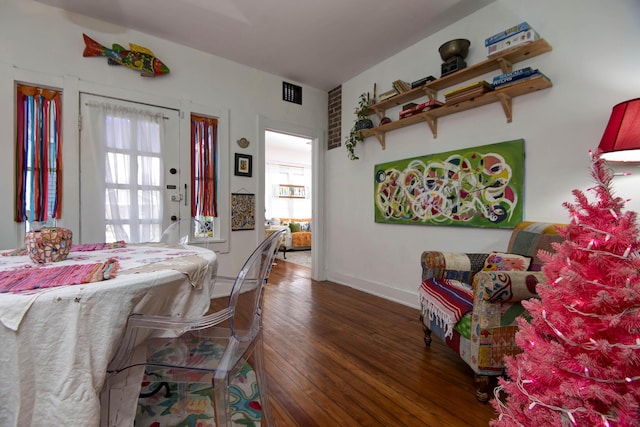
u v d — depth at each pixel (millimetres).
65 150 2404
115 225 2611
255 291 1238
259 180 3521
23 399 777
